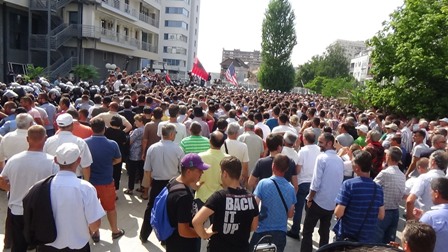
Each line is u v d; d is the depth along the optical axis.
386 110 15.57
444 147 6.23
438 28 13.90
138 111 8.84
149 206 5.23
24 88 10.59
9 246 4.59
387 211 4.55
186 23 71.31
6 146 4.58
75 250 3.08
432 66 13.51
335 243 1.93
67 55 32.78
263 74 57.78
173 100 11.70
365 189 3.82
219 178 4.61
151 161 5.19
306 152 5.57
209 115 8.89
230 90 28.16
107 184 5.07
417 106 14.06
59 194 2.99
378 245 1.94
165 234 3.39
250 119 8.23
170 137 5.25
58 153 3.06
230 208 3.08
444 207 3.22
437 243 3.14
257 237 3.74
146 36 47.47
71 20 32.69
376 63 15.70
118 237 5.42
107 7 33.44
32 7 28.38
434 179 3.34
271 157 4.84
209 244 3.24
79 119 6.55
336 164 4.67
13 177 3.72
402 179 4.55
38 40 29.12
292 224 6.08
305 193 5.60
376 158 5.89
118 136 6.79
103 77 36.19
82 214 3.08
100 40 32.88
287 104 14.44
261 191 3.76
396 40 15.20
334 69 77.19
